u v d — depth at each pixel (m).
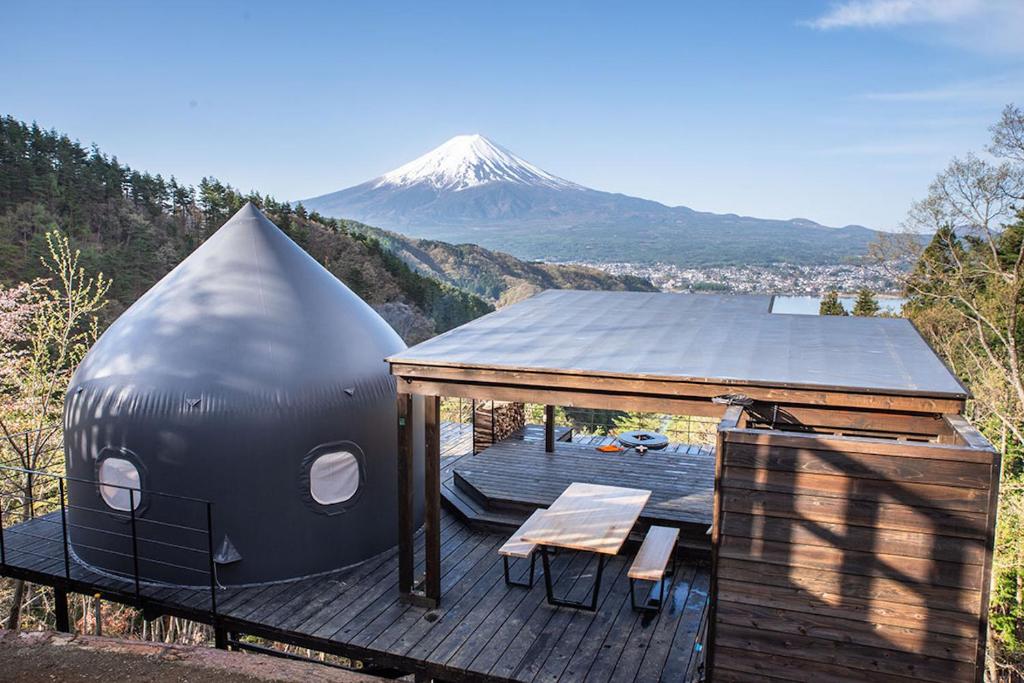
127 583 7.94
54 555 8.58
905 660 4.92
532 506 9.31
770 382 6.02
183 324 8.23
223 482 7.75
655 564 6.94
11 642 3.98
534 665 6.37
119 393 7.91
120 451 7.85
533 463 11.11
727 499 5.24
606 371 6.52
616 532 7.38
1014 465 22.95
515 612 7.31
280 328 8.32
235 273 8.66
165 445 7.73
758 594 5.21
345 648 6.74
